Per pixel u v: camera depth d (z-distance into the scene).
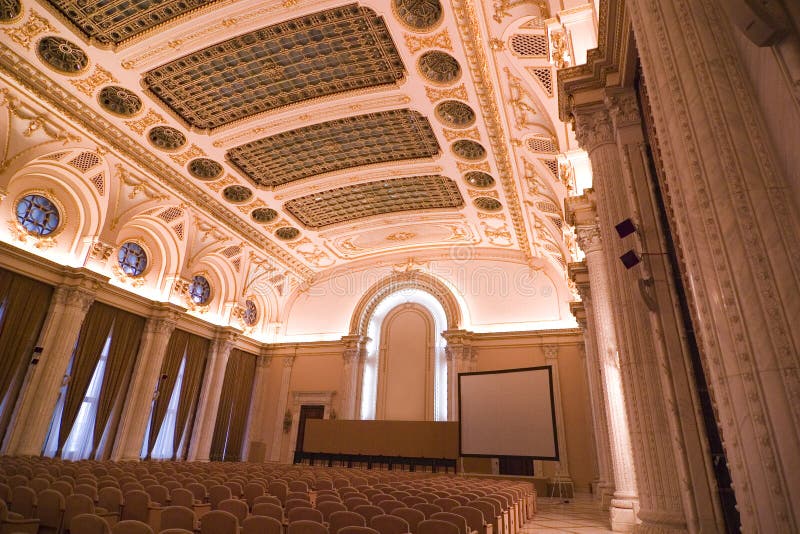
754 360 1.81
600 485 9.55
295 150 12.51
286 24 8.78
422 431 14.37
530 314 17.25
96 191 12.26
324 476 7.98
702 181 2.07
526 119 10.07
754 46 2.04
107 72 9.70
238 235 16.02
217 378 16.41
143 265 14.33
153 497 4.84
